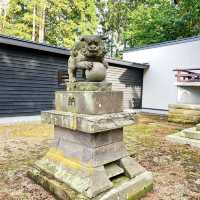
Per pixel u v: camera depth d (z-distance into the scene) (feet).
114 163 8.67
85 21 63.93
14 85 24.34
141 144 16.17
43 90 27.09
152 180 8.98
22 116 25.14
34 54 25.94
